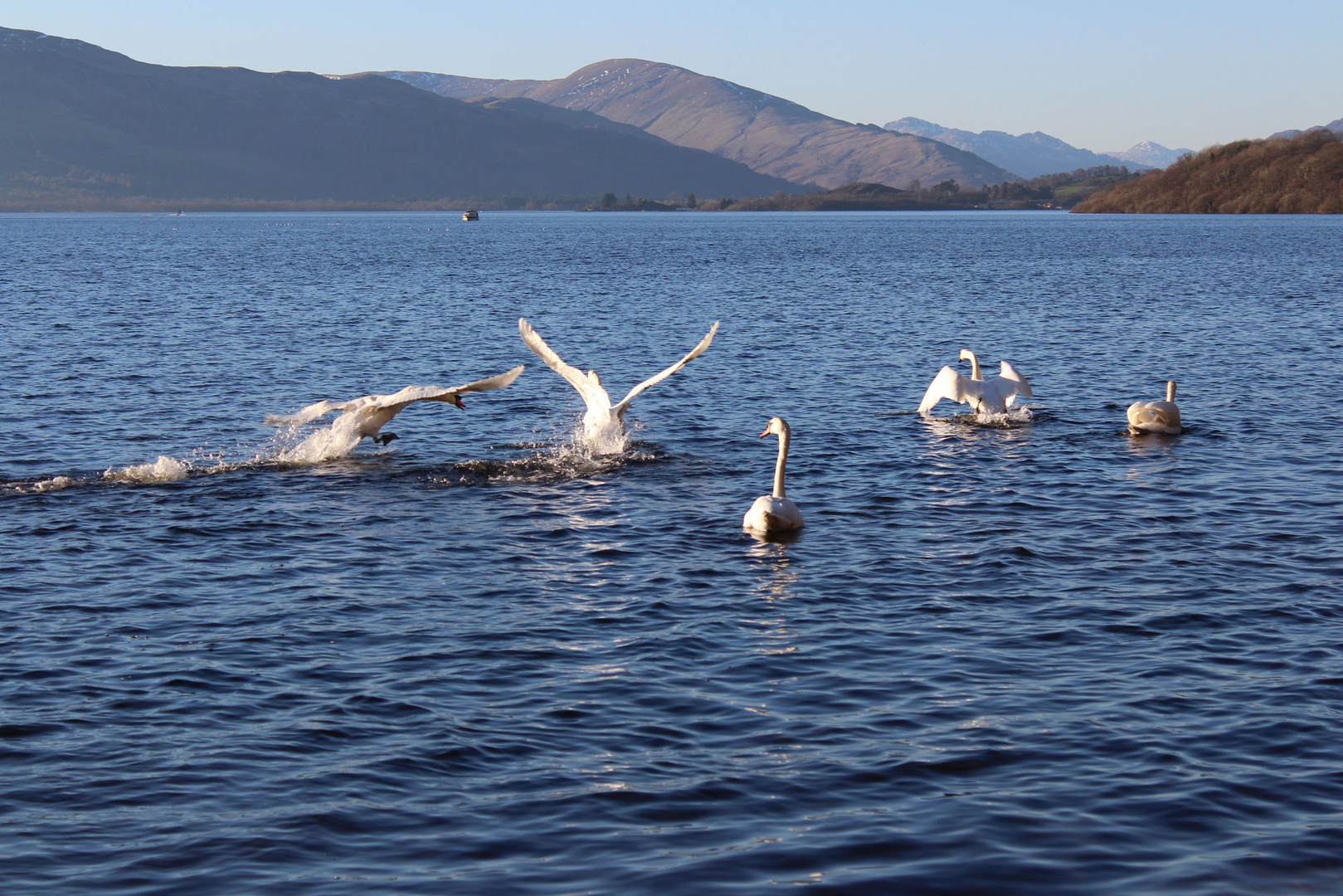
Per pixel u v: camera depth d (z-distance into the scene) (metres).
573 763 9.72
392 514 17.73
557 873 8.13
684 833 8.65
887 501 18.58
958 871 8.15
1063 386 30.53
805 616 13.30
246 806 9.00
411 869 8.17
